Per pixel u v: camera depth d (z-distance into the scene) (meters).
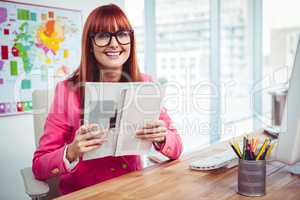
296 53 0.89
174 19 3.45
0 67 2.13
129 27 1.42
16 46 2.21
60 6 2.44
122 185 0.98
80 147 1.09
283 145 0.96
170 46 3.44
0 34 2.13
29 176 1.24
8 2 2.15
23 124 2.28
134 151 1.17
